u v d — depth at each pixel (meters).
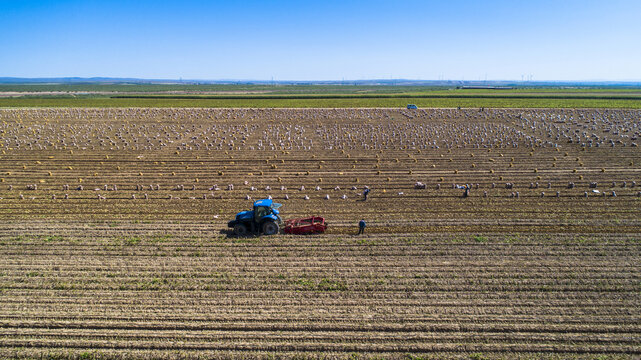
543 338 14.51
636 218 25.73
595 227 24.53
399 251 21.44
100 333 15.00
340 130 62.59
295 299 17.06
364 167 40.50
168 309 16.45
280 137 56.75
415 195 31.59
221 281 18.56
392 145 50.38
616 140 51.31
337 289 17.84
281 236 23.45
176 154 46.19
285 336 14.70
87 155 45.47
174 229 24.81
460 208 28.42
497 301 16.83
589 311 16.03
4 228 24.84
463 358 13.68
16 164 41.38
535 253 21.02
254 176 37.56
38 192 32.75
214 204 29.95
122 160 43.38
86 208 28.92
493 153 45.72
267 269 19.58
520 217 26.42
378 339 14.57
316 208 28.88
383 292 17.61
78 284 18.30
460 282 18.30
